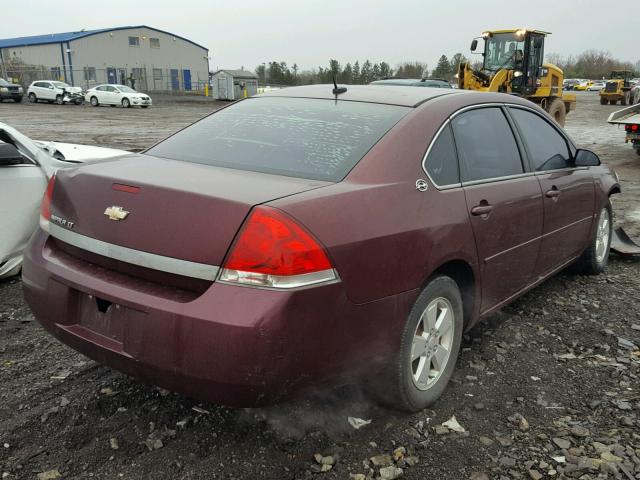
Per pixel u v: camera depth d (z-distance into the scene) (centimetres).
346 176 264
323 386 243
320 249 226
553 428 289
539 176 390
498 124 367
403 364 274
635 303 462
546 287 494
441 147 307
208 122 344
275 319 215
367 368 257
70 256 271
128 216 243
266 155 286
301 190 244
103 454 258
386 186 266
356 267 239
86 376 323
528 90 1806
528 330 406
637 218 767
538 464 261
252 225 220
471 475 253
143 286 239
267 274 218
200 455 259
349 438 275
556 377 341
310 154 281
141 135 1873
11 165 455
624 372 349
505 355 367
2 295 441
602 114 3359
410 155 285
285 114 325
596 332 405
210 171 271
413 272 266
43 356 347
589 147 1662
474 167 329
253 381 218
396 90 347
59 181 282
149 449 262
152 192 241
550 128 434
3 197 447
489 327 409
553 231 407
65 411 289
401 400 283
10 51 6400
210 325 216
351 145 283
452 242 289
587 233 479
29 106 3575
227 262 221
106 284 245
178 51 6819
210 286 223
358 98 329
